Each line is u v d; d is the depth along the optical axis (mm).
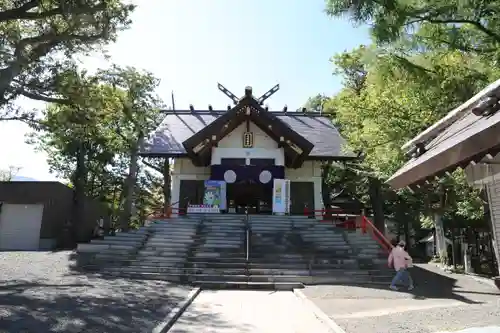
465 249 17688
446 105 10219
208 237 16766
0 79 11922
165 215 20297
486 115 2592
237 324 7793
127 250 15789
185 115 27562
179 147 22953
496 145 1979
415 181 2840
